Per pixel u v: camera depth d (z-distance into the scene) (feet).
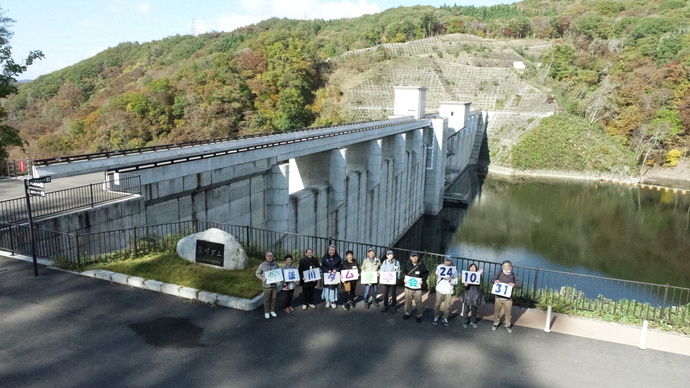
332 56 558.56
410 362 41.60
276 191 96.17
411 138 203.51
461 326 48.91
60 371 37.78
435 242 191.83
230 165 83.25
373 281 51.08
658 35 449.89
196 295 51.39
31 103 522.06
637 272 162.50
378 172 144.36
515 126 388.57
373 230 155.43
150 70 545.44
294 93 353.92
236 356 41.42
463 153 337.72
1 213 62.54
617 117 371.56
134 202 67.31
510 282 47.03
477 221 226.99
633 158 353.51
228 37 653.71
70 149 308.60
